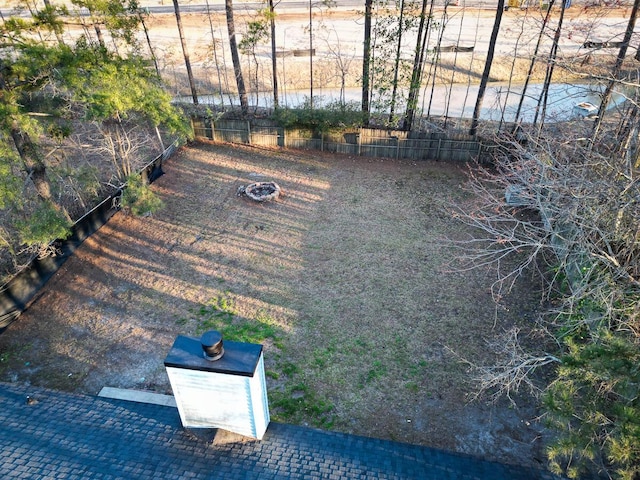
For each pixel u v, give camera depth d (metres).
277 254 11.76
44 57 9.52
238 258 11.62
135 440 5.88
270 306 10.15
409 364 8.77
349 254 11.72
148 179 14.62
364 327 9.59
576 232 8.37
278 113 16.38
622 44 11.09
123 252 11.80
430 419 7.77
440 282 10.80
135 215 13.09
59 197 12.05
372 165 16.05
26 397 6.66
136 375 8.57
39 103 10.68
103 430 6.04
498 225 12.70
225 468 5.50
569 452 4.91
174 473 5.38
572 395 5.98
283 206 13.73
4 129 9.02
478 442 7.39
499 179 11.50
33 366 8.75
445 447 7.31
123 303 10.25
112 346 9.19
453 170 15.61
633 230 7.75
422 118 17.50
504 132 14.29
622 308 6.77
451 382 8.41
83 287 10.66
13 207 10.66
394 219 13.11
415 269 11.22
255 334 9.41
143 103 11.28
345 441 6.12
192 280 10.91
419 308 10.07
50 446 5.70
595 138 9.93
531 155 9.83
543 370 8.61
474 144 15.62
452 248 11.92
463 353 8.98
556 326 9.16
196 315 9.91
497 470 5.84
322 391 8.25
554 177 10.43
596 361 4.84
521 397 8.13
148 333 9.48
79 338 9.38
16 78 9.87
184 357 5.39
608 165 8.10
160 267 11.33
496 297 10.34
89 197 13.23
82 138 16.27
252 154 16.75
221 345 5.33
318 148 17.00
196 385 5.51
